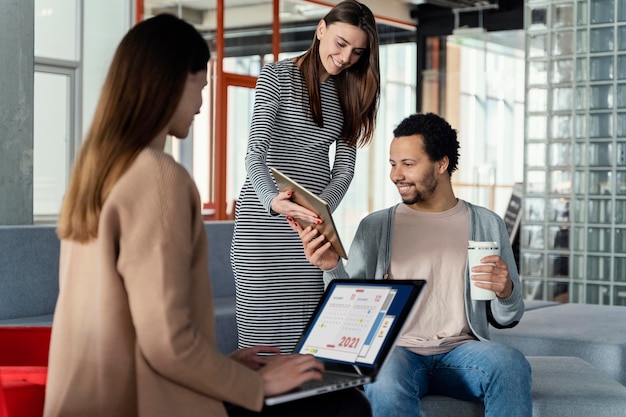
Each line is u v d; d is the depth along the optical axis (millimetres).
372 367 1740
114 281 1470
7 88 5273
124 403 1478
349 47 2730
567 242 7133
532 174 7281
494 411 2371
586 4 7000
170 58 1549
